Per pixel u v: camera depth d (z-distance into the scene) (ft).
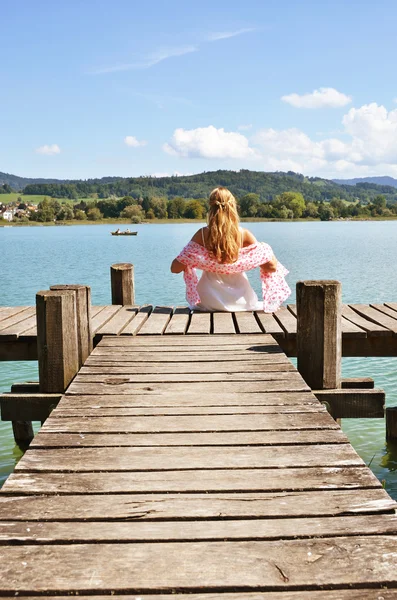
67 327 14.64
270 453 9.79
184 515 7.75
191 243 21.77
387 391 28.45
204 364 15.30
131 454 9.79
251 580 6.39
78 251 160.35
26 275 91.45
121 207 544.21
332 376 14.73
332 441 10.25
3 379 31.30
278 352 16.44
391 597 6.12
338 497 8.21
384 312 21.08
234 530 7.38
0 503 8.11
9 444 22.89
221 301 22.26
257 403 12.27
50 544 7.14
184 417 11.50
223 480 8.79
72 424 11.14
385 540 7.11
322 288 14.47
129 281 24.84
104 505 8.05
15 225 522.88
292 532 7.30
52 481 8.79
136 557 6.84
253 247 21.48
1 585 6.34
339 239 214.07
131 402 12.41
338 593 6.19
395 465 20.26
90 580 6.42
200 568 6.61
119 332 18.72
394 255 130.82
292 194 550.77
